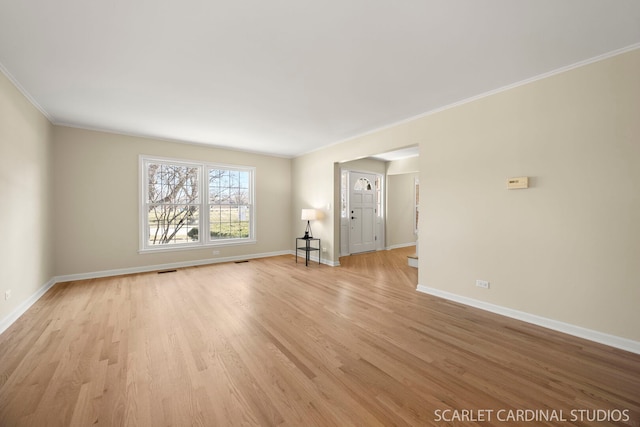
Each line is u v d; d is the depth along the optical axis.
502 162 2.97
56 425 1.45
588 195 2.43
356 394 1.71
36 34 2.06
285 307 3.21
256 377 1.88
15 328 2.62
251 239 6.33
